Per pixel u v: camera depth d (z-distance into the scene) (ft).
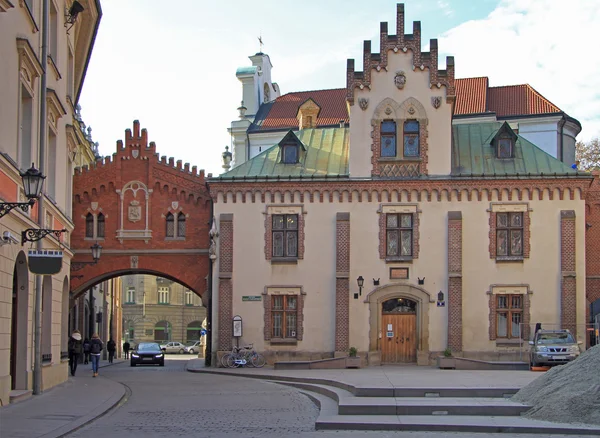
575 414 59.47
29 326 81.92
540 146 187.83
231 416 66.08
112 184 147.84
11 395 73.92
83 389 90.48
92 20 110.52
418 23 140.36
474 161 139.33
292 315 137.18
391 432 56.85
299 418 65.36
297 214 138.21
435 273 134.72
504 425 57.16
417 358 133.18
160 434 54.90
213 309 137.59
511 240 135.03
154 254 146.20
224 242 138.51
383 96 139.33
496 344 132.67
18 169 70.95
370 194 137.08
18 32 72.69
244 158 206.80
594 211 146.20
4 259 69.36
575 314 131.85
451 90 138.31
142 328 350.23
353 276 135.95
